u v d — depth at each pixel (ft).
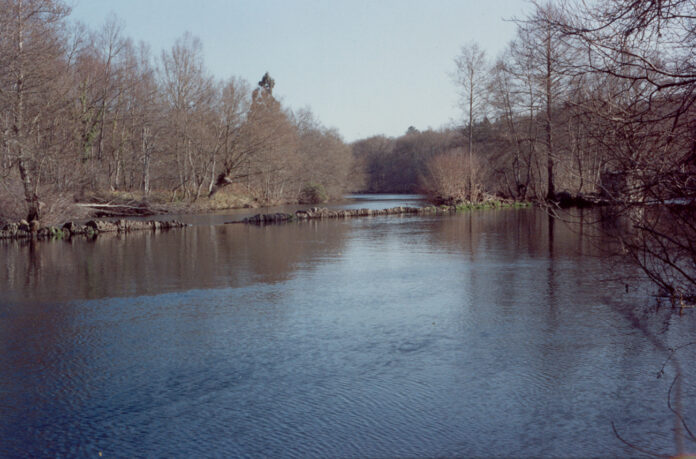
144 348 28.84
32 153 89.76
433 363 26.02
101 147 152.56
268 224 108.58
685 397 21.70
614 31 21.01
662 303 35.73
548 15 21.89
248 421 20.53
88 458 18.20
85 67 142.00
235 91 166.20
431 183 167.84
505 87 147.74
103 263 57.26
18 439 19.48
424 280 45.68
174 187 163.43
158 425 20.34
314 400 22.18
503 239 73.97
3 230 85.92
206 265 55.01
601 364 25.36
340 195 236.84
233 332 31.42
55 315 35.81
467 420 20.33
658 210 24.66
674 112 20.61
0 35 84.94
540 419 20.27
